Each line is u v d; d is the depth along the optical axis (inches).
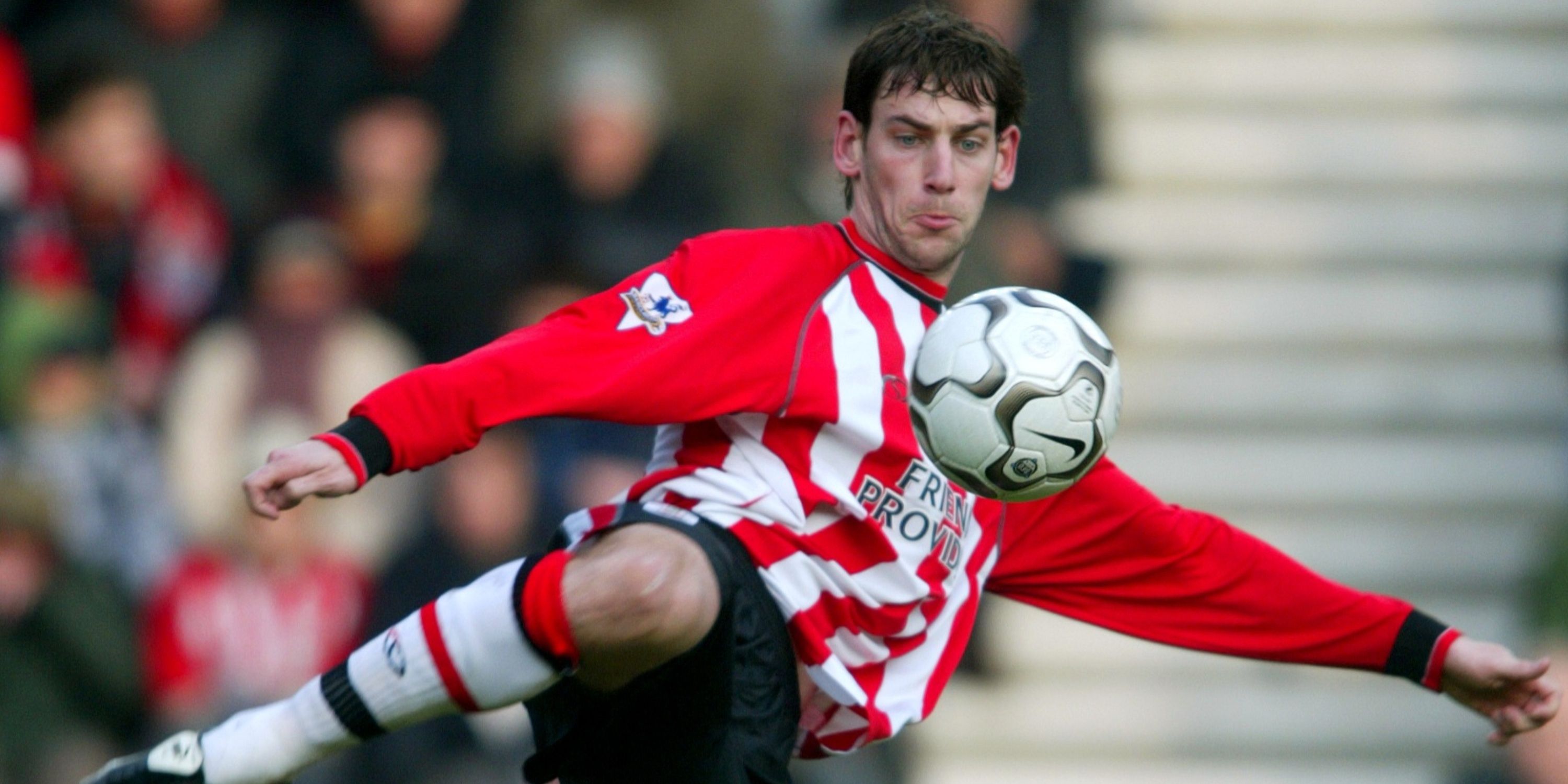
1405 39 1437.0
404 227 1186.0
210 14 1280.8
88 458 1050.7
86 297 1159.0
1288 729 1197.1
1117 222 1348.4
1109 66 1417.3
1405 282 1347.2
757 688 507.8
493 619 494.9
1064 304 511.5
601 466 1031.0
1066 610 583.5
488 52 1237.7
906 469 515.8
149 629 1014.4
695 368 493.0
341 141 1224.8
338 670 516.7
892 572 518.6
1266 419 1300.4
